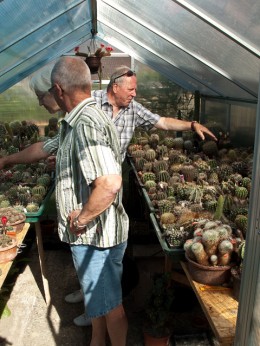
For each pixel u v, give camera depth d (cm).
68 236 217
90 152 187
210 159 407
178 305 309
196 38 320
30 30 316
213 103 526
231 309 172
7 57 358
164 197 302
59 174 211
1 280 215
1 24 252
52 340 294
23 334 300
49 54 524
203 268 189
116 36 523
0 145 493
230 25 253
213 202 271
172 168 371
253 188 123
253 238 124
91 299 226
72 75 195
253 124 399
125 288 327
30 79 595
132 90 339
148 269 387
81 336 297
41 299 346
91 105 202
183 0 246
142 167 409
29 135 543
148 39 427
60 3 289
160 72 581
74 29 451
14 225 272
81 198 207
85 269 220
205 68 400
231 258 190
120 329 236
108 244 215
